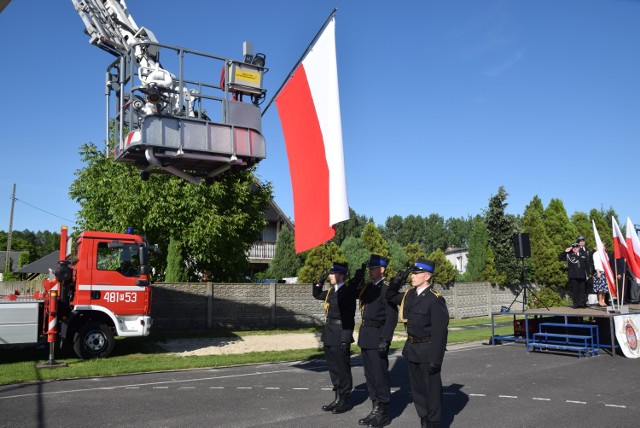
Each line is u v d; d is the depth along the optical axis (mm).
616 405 7121
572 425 6137
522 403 7270
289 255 31672
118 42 11914
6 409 6973
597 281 15391
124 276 11875
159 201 16703
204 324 17281
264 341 15102
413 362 5879
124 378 9383
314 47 8195
